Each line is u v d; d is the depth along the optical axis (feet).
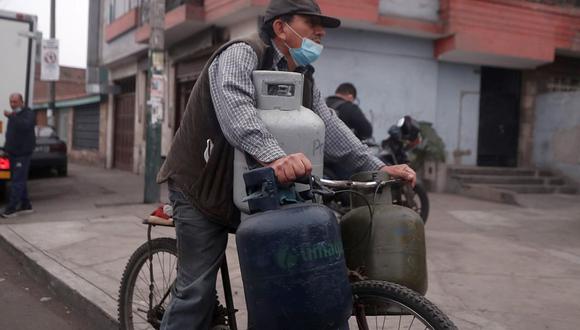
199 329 8.14
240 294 12.63
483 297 14.28
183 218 7.93
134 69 51.11
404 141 23.03
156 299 9.87
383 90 35.42
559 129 38.70
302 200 6.84
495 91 40.78
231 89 6.91
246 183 6.62
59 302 14.92
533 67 40.19
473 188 34.58
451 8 34.04
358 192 7.28
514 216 27.66
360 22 32.14
